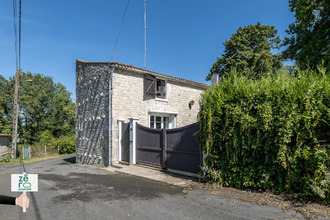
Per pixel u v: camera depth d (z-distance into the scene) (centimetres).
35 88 3322
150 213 389
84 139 1266
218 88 565
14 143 1677
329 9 1087
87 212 401
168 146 774
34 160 1759
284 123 430
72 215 388
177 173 709
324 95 404
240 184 509
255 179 488
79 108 1386
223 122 535
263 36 2275
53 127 3403
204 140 572
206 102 568
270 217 353
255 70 1875
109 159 989
